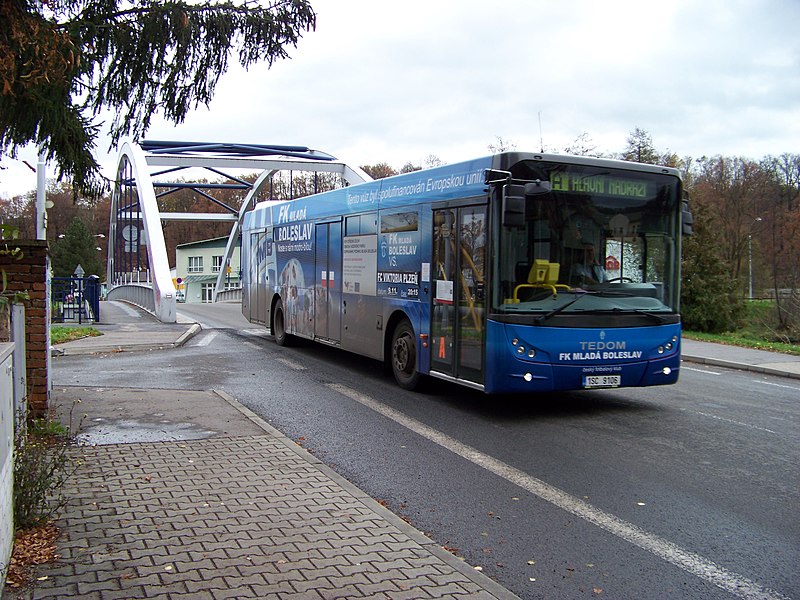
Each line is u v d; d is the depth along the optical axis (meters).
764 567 4.34
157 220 30.27
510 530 4.91
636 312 8.49
